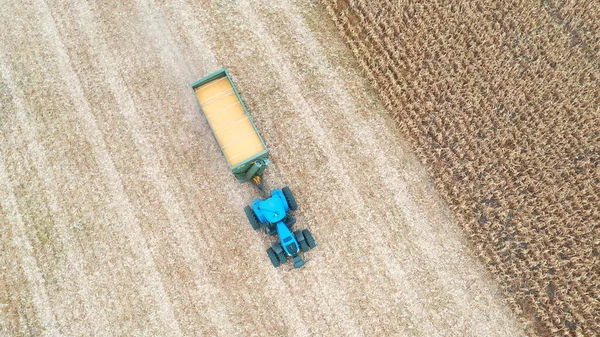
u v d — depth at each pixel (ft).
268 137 53.21
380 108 54.39
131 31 55.98
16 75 54.75
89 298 49.70
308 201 51.83
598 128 52.42
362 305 49.60
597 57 54.70
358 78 55.21
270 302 49.75
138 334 49.06
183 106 54.08
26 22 56.13
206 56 55.26
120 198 51.78
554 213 51.03
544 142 52.03
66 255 50.57
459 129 53.31
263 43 55.83
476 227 50.93
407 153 53.11
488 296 49.67
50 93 54.29
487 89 53.72
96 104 54.08
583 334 48.14
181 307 49.60
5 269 50.16
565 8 55.67
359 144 53.21
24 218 51.29
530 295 48.96
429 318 49.29
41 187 52.01
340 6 57.00
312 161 52.75
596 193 50.96
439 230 51.13
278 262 49.55
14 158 52.65
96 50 55.47
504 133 52.54
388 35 55.77
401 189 52.11
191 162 52.65
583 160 51.83
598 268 49.55
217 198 51.93
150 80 54.70
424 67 55.01
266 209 47.11
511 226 50.70
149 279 50.14
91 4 56.59
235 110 47.19
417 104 53.62
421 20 55.36
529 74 54.34
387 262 50.42
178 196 51.90
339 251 50.72
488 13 55.83
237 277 50.31
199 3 56.75
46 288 49.85
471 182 51.49
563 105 53.42
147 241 50.88
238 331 49.16
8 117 53.62
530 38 55.21
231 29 56.13
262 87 54.54
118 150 52.90
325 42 56.08
